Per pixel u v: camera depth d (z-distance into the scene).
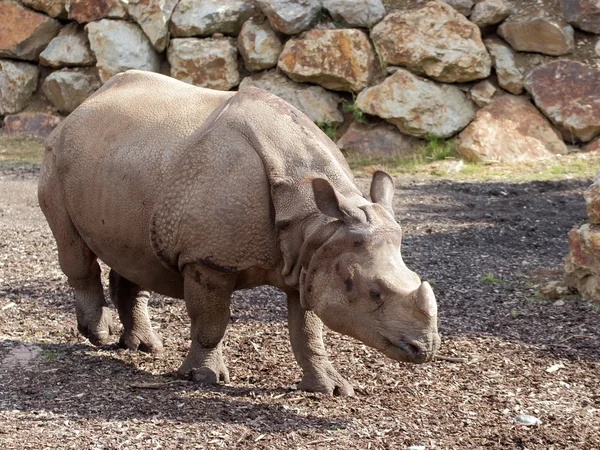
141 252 6.19
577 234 8.68
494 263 10.34
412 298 4.84
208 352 6.17
